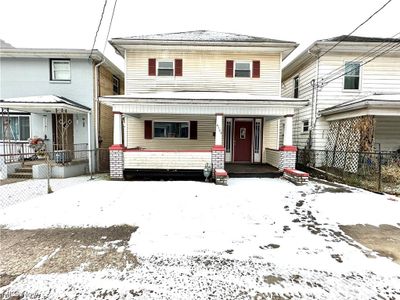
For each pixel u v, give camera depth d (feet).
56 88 36.01
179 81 35.81
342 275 9.29
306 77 39.40
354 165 28.32
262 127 36.55
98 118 37.37
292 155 28.37
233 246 11.60
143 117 35.99
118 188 22.74
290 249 11.39
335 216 15.89
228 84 35.81
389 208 17.43
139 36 37.04
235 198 19.43
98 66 37.01
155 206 17.37
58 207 17.12
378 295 8.13
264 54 35.70
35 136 34.71
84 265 9.76
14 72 35.63
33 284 8.48
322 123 36.06
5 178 29.50
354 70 35.68
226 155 36.88
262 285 8.61
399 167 26.66
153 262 10.05
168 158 27.89
